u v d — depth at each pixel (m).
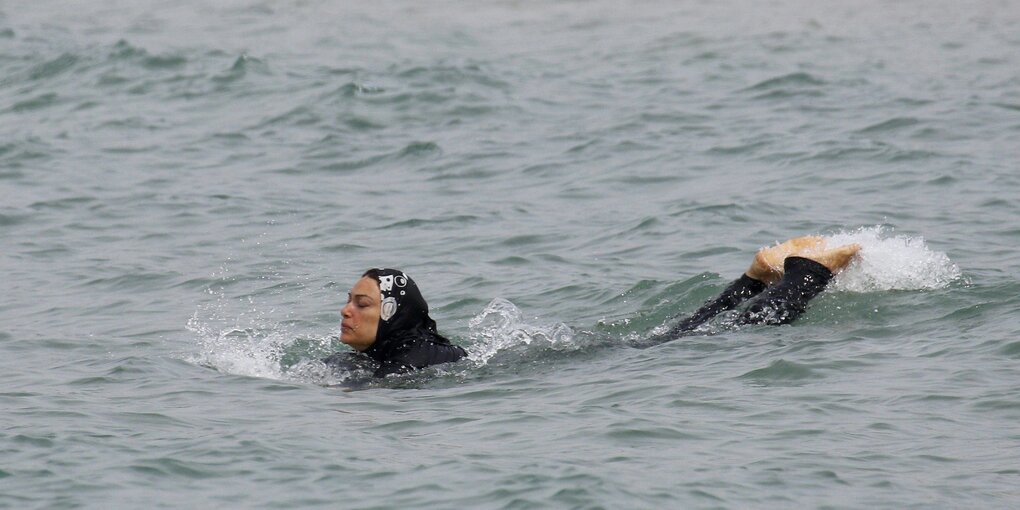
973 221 53.38
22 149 74.62
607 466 27.36
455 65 94.00
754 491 26.08
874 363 34.53
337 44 108.81
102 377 36.44
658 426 30.06
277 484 27.02
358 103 83.88
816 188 61.19
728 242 52.34
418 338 37.66
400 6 130.88
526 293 46.44
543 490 26.14
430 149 72.69
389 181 67.31
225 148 75.12
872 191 60.00
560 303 45.12
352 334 37.50
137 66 95.31
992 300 39.38
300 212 61.28
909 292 40.47
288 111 82.50
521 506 25.45
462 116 80.69
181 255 54.19
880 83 86.12
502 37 114.00
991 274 43.81
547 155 70.94
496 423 30.98
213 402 33.62
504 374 36.09
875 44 103.94
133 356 38.88
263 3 132.75
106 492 26.66
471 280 48.62
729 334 38.41
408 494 26.28
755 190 61.31
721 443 28.88
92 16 123.69
